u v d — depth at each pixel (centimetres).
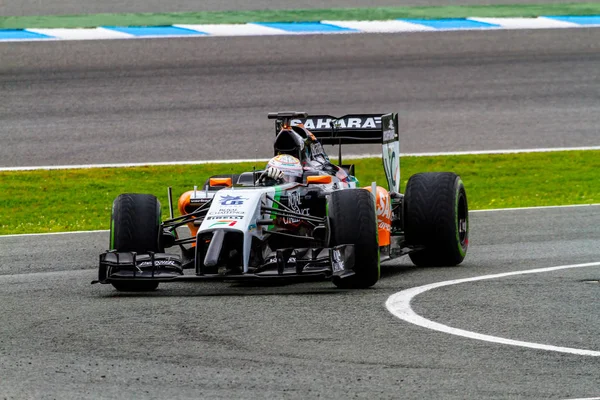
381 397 1998
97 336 2577
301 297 3092
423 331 2572
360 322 2688
